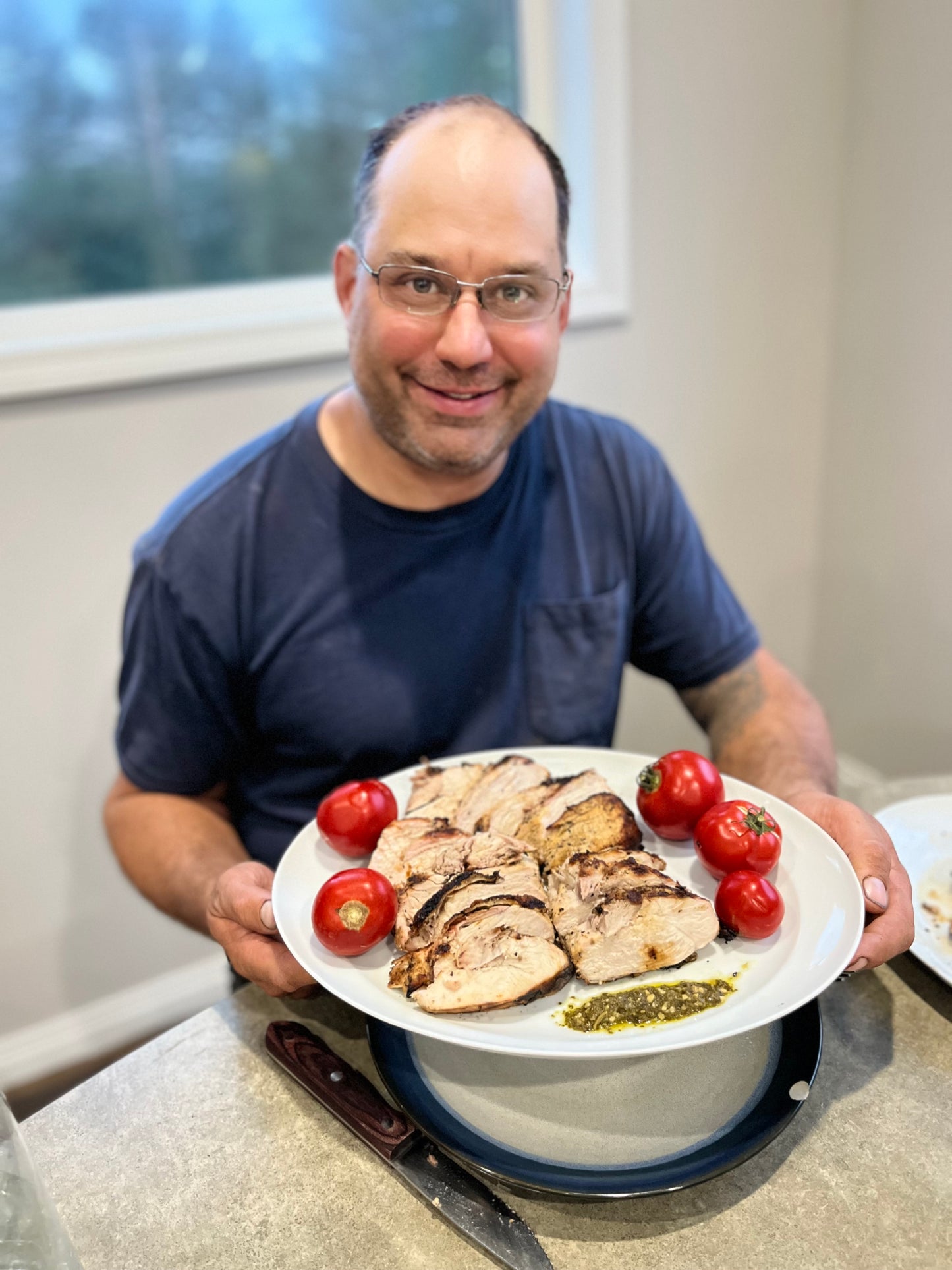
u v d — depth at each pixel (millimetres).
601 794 1062
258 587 1326
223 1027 972
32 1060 2186
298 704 1351
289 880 1000
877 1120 840
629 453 1521
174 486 2008
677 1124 805
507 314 1170
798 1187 785
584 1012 828
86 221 2008
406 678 1347
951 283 2115
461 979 827
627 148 2131
